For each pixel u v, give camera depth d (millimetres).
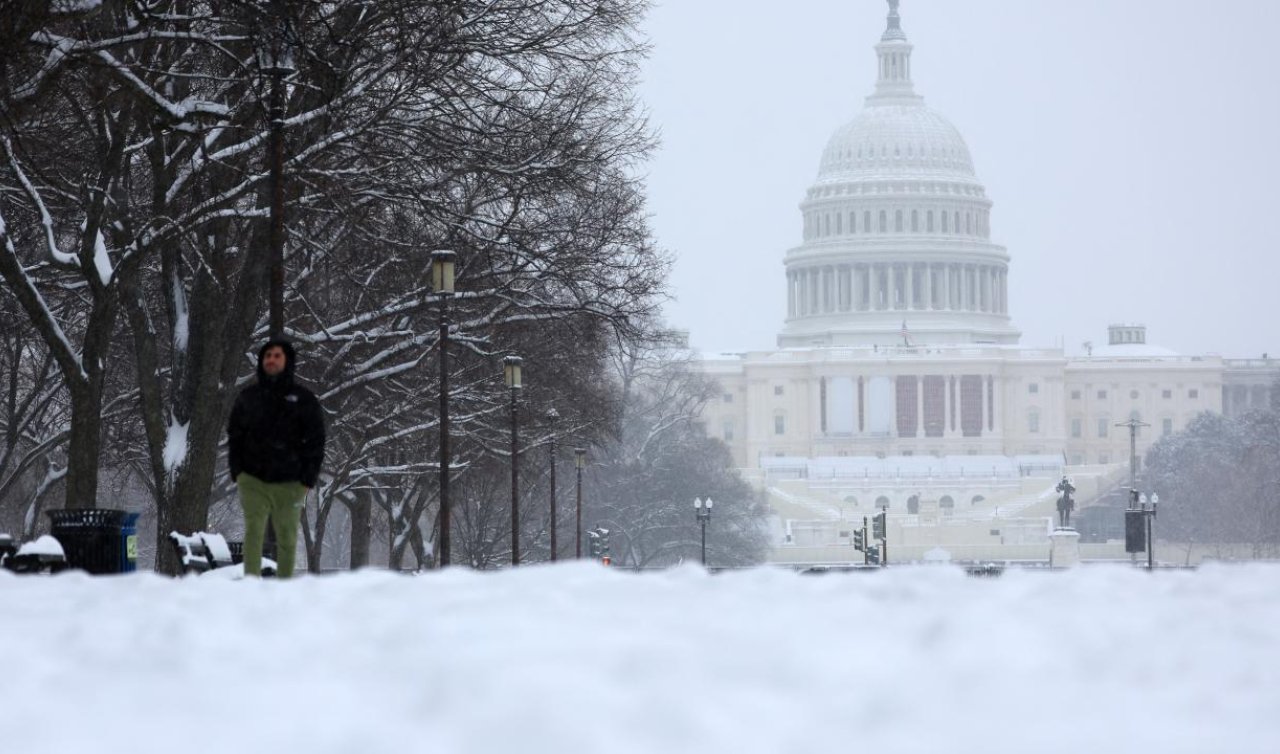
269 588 30328
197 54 80062
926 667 19719
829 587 28109
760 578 30094
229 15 73062
